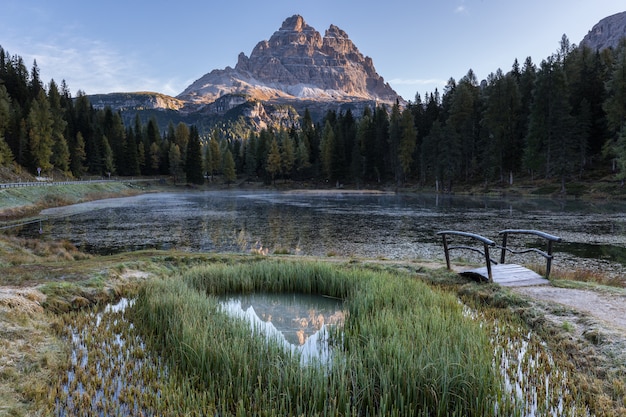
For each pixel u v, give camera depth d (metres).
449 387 5.42
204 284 12.44
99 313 9.84
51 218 40.41
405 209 46.81
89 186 73.81
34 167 82.69
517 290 10.22
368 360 6.13
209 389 5.66
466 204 51.19
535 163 62.88
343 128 118.38
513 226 30.08
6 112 83.06
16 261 15.62
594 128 63.28
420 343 6.41
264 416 5.08
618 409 5.00
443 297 9.64
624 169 48.12
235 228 32.09
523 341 7.55
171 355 6.94
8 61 111.44
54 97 110.12
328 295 12.25
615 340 6.59
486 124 72.25
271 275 12.80
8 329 7.36
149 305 9.32
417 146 90.69
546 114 62.94
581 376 5.92
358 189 97.25
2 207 42.06
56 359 6.75
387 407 5.36
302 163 111.25
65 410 5.20
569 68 72.81
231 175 112.75
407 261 15.98
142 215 43.00
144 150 121.31
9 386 5.66
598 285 10.69
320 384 5.52
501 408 5.19
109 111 127.00
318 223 34.75
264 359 6.45
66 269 12.96
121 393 5.58
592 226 29.08
